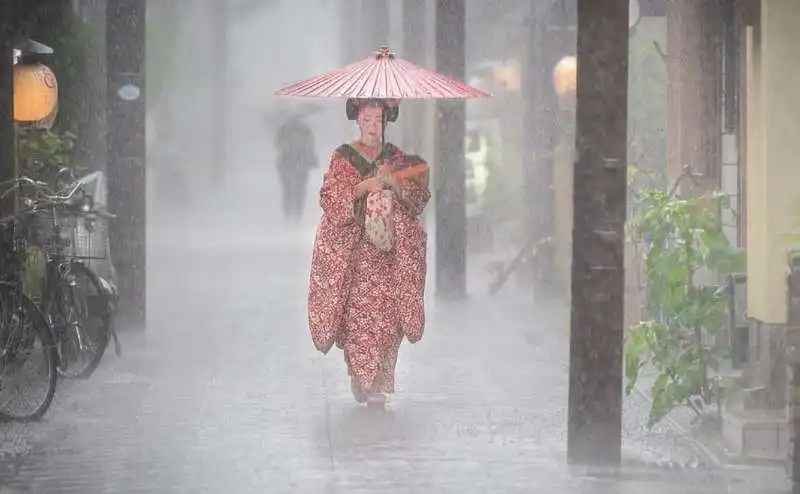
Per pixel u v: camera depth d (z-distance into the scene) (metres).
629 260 30.89
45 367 25.28
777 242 22.06
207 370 30.61
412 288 25.92
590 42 20.00
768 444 21.83
